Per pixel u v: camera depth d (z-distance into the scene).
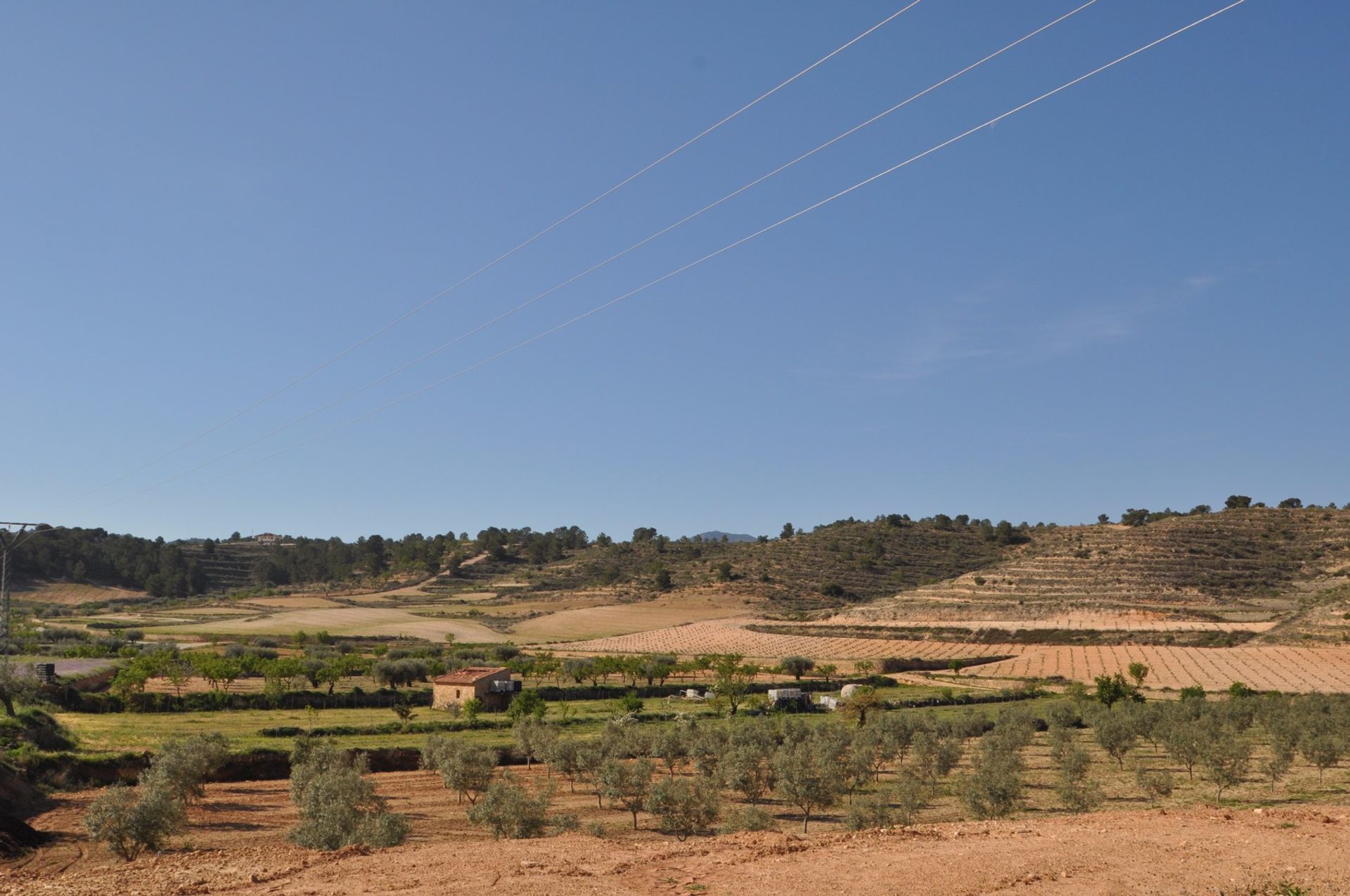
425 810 58.91
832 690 145.38
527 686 140.12
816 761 62.16
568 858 27.17
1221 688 135.50
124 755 67.81
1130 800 62.59
